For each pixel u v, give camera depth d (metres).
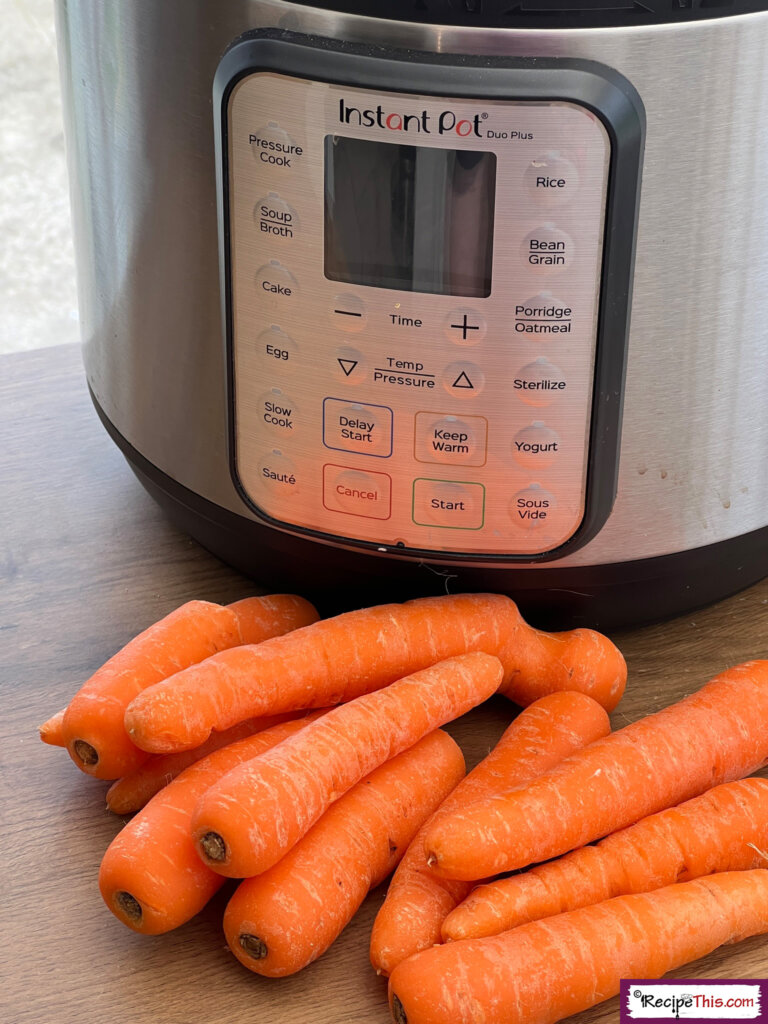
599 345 0.59
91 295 0.75
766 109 0.56
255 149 0.58
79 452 0.92
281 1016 0.55
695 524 0.67
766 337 0.62
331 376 0.62
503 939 0.54
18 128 2.02
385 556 0.67
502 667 0.68
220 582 0.79
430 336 0.60
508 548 0.65
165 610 0.77
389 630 0.67
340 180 0.57
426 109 0.54
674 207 0.57
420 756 0.64
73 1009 0.55
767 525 0.69
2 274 1.84
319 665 0.65
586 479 0.63
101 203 0.70
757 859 0.61
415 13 0.53
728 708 0.65
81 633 0.75
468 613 0.67
